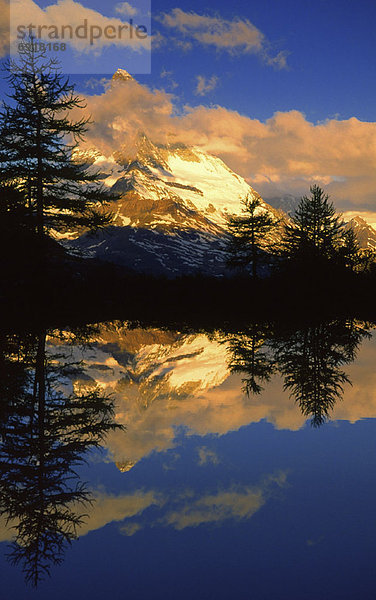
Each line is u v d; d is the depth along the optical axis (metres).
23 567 2.38
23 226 23.41
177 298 30.47
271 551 2.45
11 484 3.42
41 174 25.81
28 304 23.11
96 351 10.99
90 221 27.30
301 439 4.39
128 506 2.99
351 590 2.11
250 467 3.65
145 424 4.96
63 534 2.67
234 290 32.44
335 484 3.31
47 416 5.34
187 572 2.26
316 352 10.54
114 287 28.80
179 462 3.79
